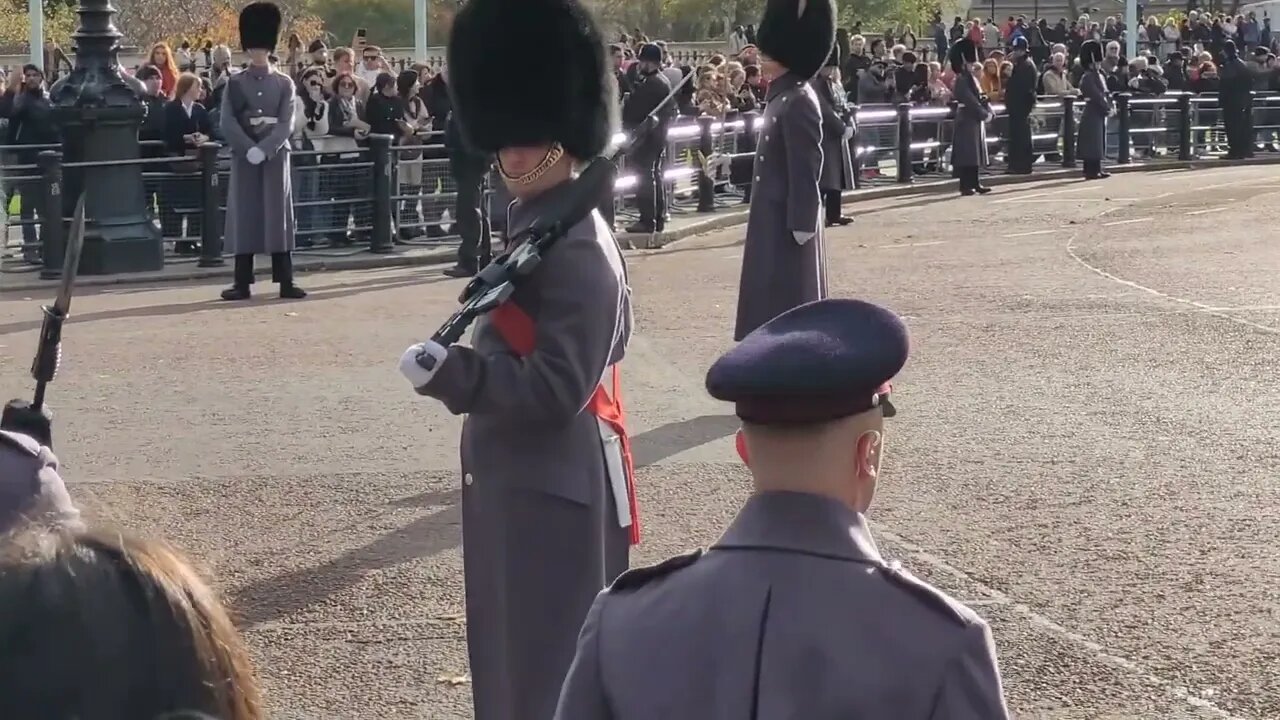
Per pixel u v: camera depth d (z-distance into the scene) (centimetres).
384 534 698
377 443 855
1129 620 583
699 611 227
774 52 893
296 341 1144
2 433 306
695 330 1173
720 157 2059
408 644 574
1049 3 5459
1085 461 798
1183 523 696
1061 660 547
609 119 420
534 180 407
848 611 222
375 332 1180
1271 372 1003
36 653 152
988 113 2264
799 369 229
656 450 831
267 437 867
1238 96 2792
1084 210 2000
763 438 234
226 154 1566
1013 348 1089
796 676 219
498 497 395
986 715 218
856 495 236
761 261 906
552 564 394
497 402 376
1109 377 995
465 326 376
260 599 616
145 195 1520
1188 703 512
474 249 1486
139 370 1042
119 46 1539
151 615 157
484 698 402
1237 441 834
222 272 1505
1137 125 2770
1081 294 1316
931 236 1764
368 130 1662
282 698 525
